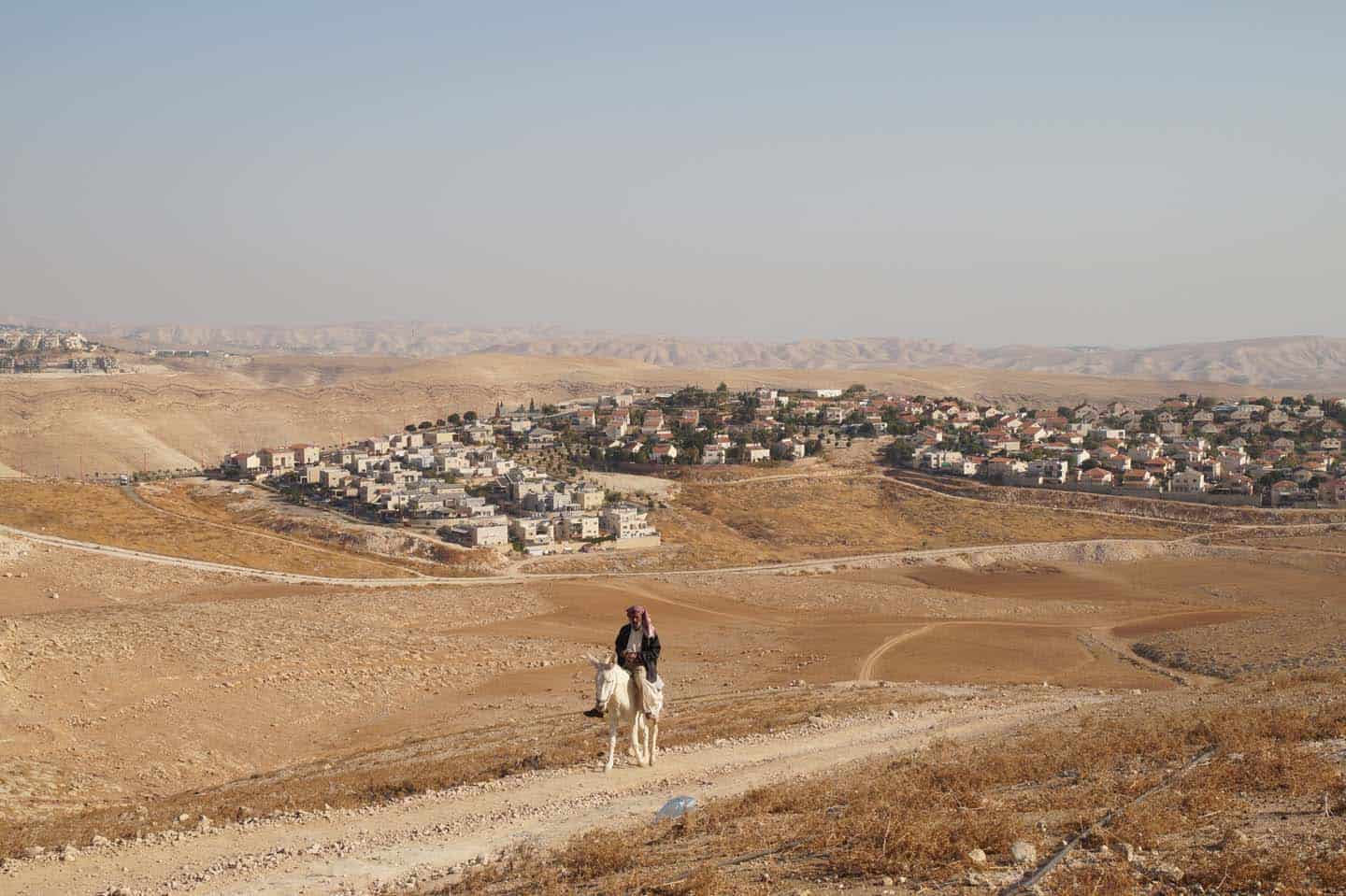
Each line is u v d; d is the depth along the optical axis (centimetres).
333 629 8819
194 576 13012
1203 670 7906
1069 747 2328
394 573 14838
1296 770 1641
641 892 1353
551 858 1661
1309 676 3819
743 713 4419
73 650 6825
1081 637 10106
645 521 18150
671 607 12125
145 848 2248
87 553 13438
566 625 10706
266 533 17175
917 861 1288
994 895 1152
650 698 2512
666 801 2169
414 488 19675
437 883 1678
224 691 6412
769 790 1942
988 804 1631
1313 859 1163
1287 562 15838
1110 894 1120
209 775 4978
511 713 6353
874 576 15288
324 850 2056
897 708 4322
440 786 2953
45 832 2716
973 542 18012
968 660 8781
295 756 5506
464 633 9906
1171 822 1412
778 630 10606
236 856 2109
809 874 1330
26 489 18288
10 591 11381
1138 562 16400
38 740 5009
